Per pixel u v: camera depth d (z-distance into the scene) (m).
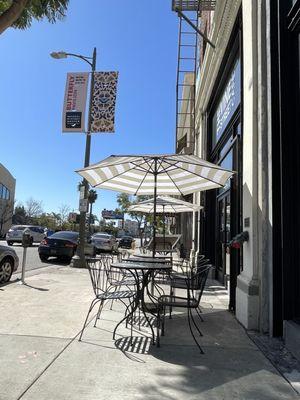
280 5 6.18
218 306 8.45
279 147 6.05
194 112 17.92
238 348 5.49
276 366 4.84
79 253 16.12
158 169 8.57
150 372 4.54
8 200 67.50
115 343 5.56
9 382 4.14
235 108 9.68
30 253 23.91
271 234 6.00
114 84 14.55
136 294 6.49
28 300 8.31
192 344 5.64
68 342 5.52
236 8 9.05
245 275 6.90
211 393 4.04
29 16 9.72
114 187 9.43
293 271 5.70
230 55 10.06
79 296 8.98
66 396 3.85
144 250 13.85
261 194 6.36
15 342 5.44
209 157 14.56
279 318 5.94
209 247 13.84
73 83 14.70
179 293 10.03
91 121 14.49
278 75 6.16
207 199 14.16
